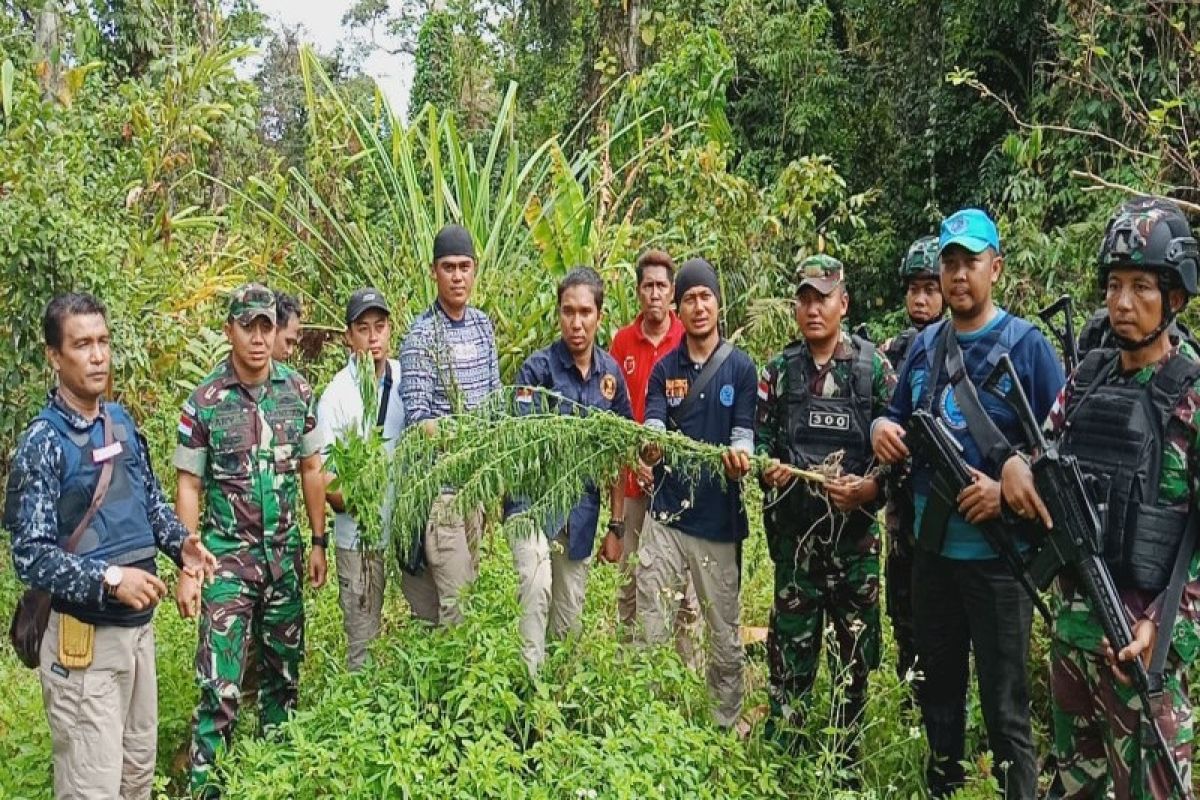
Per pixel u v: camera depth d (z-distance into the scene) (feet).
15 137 19.11
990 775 10.80
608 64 39.34
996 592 10.24
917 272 13.03
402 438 11.86
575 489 11.25
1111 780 9.00
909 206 40.78
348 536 12.92
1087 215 24.88
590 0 40.93
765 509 12.37
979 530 10.25
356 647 13.07
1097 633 8.70
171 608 15.62
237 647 11.76
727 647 12.62
